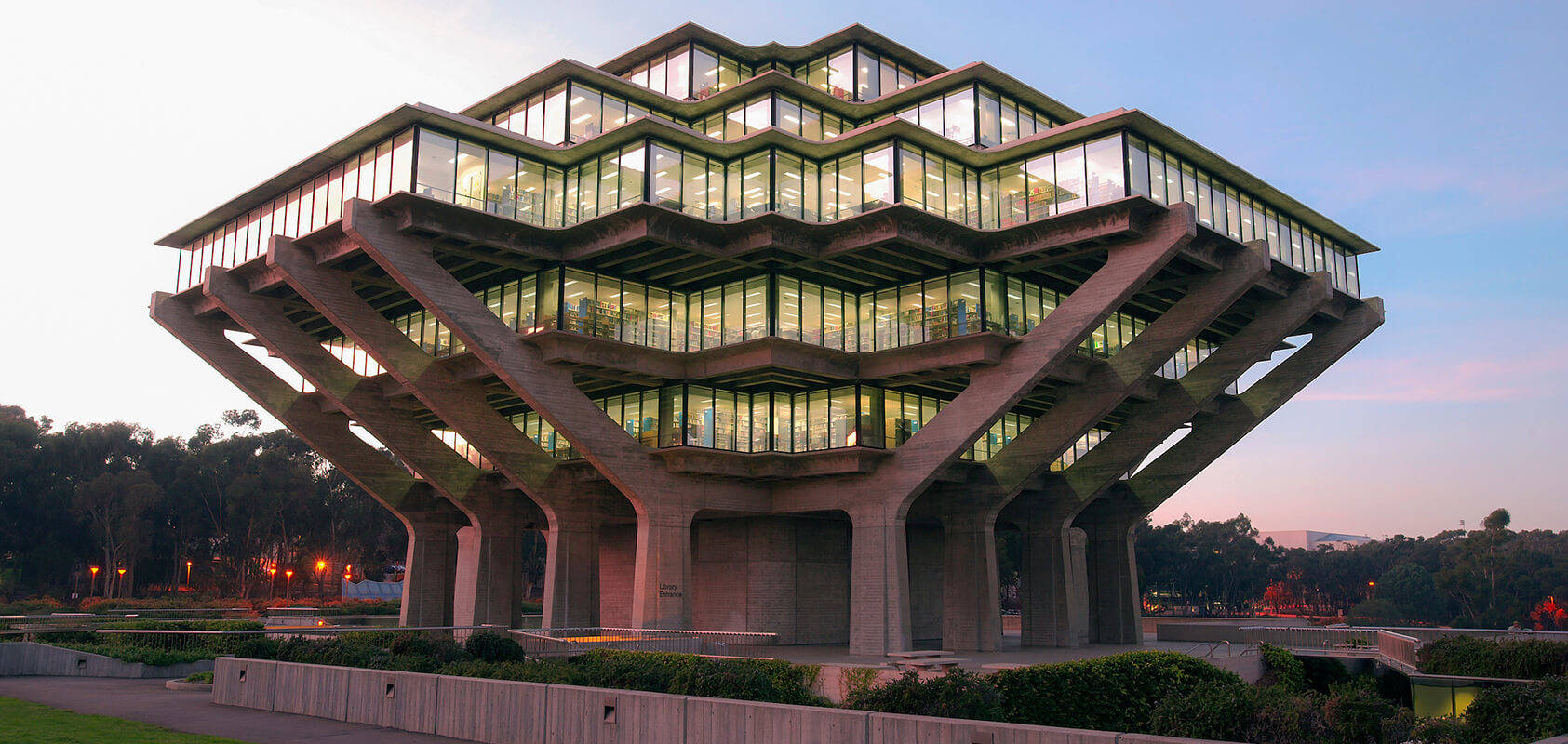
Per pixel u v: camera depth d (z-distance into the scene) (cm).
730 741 1554
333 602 8994
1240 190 4278
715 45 4609
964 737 1343
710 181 3903
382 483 5025
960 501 4478
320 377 4391
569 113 4106
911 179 3778
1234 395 4881
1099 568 5191
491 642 2550
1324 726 1728
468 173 3703
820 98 4266
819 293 4191
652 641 3478
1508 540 11800
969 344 3909
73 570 8794
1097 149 3731
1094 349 4456
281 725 2008
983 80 4128
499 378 4056
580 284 3944
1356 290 5056
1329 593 13912
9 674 3120
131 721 2044
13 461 8188
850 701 1945
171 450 9075
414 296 3688
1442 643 3106
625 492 4131
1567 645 2778
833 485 4322
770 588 4694
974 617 4362
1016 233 3866
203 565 9512
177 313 4509
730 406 4341
